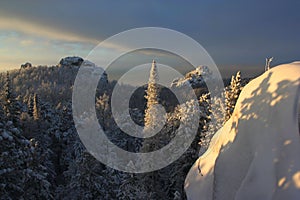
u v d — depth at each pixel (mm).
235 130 6789
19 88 129875
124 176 26312
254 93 6535
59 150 56500
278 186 5391
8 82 33906
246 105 6660
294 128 5520
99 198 31516
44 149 47781
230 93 21328
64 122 60281
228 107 21297
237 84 21109
